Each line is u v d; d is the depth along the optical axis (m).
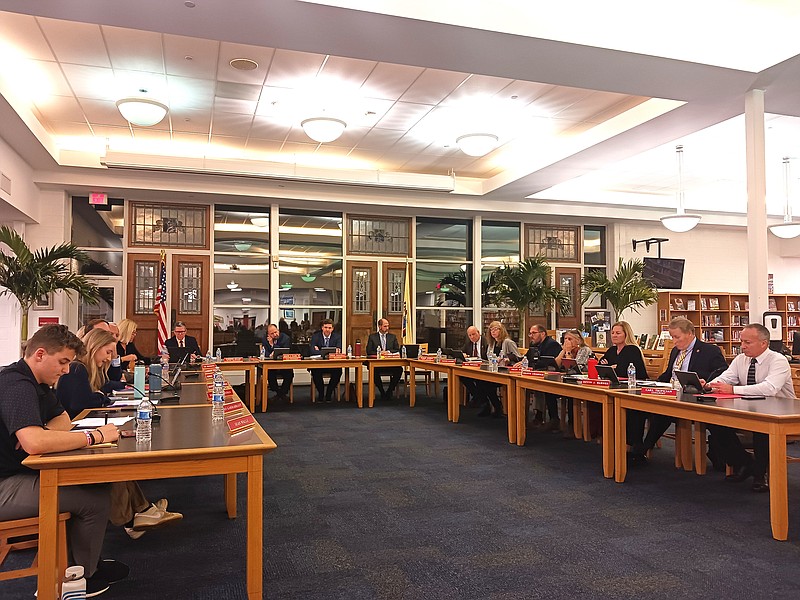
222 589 2.59
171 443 2.44
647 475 4.55
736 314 12.45
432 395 9.38
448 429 6.44
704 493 4.07
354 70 5.84
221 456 2.34
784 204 11.22
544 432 6.27
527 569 2.81
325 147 8.48
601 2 4.73
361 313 10.80
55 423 2.58
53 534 2.19
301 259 10.53
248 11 4.14
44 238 8.83
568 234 12.09
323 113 7.06
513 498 3.96
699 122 6.54
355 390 9.19
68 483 2.21
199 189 9.13
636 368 5.35
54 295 8.81
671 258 12.40
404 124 7.49
